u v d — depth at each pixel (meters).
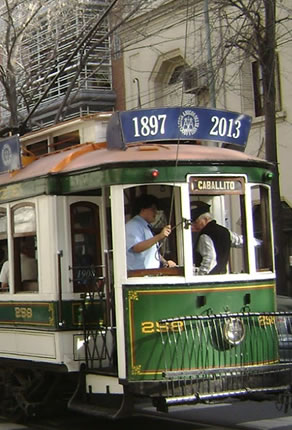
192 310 8.30
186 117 8.86
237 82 20.22
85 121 9.71
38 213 9.42
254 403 11.34
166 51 22.59
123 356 8.12
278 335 8.94
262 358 8.56
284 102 19.81
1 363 10.26
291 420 9.94
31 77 20.36
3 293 10.20
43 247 9.32
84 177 8.79
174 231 8.62
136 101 23.95
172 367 8.10
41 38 22.20
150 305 8.17
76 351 9.06
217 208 9.23
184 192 8.41
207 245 8.66
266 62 15.66
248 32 17.69
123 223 8.30
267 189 9.03
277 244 15.52
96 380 8.67
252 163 8.80
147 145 8.80
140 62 23.75
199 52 19.73
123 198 8.33
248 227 8.73
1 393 10.72
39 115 24.61
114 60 24.75
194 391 8.02
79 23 21.58
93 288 9.07
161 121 8.74
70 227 9.25
